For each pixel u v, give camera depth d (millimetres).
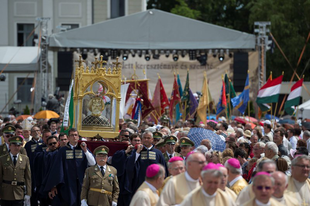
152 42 70438
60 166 28750
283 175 18344
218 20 133125
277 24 105688
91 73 30734
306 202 20812
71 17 104500
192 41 70375
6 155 30484
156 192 19516
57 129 40688
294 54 107438
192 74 84438
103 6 104688
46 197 30500
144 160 28469
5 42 104000
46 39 69375
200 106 52188
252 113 81938
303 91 91438
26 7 104500
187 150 26953
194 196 16672
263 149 27641
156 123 52000
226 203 16922
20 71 76750
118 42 70188
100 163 26562
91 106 30688
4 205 30391
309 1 105938
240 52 74875
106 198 26438
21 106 101125
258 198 16219
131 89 47656
